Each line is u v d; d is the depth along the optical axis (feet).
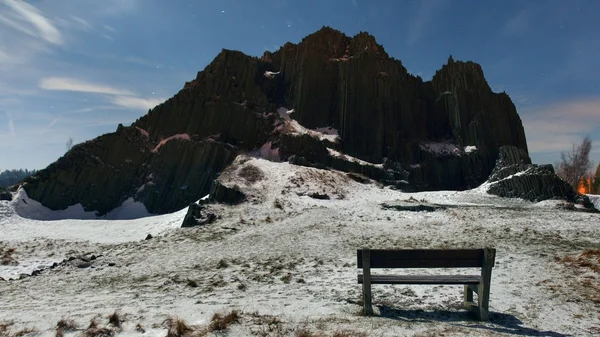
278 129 164.45
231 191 99.71
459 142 189.57
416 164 173.06
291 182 113.80
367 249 23.56
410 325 20.51
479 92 200.23
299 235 61.26
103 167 149.48
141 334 19.47
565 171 227.40
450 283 23.04
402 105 187.73
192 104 168.45
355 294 28.89
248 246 54.85
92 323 20.97
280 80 203.10
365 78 184.85
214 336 18.61
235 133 162.91
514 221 67.31
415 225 68.18
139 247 61.41
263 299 28.12
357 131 176.76
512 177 111.55
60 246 80.53
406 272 35.42
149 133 167.02
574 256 37.19
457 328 20.06
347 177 135.03
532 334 19.88
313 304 26.14
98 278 42.19
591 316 22.65
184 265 45.09
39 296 34.60
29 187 137.39
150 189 145.28
